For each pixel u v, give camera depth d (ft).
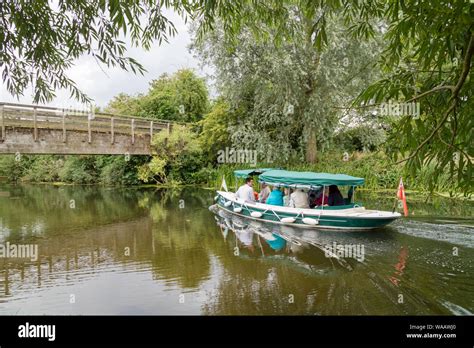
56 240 29.07
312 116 52.34
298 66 47.85
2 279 20.07
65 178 88.53
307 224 30.89
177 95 85.71
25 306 16.47
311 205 34.14
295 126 58.03
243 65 52.31
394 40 9.66
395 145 10.00
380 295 16.42
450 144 8.30
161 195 58.90
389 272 19.17
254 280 18.79
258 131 59.11
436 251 22.48
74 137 45.91
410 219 30.81
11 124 37.86
